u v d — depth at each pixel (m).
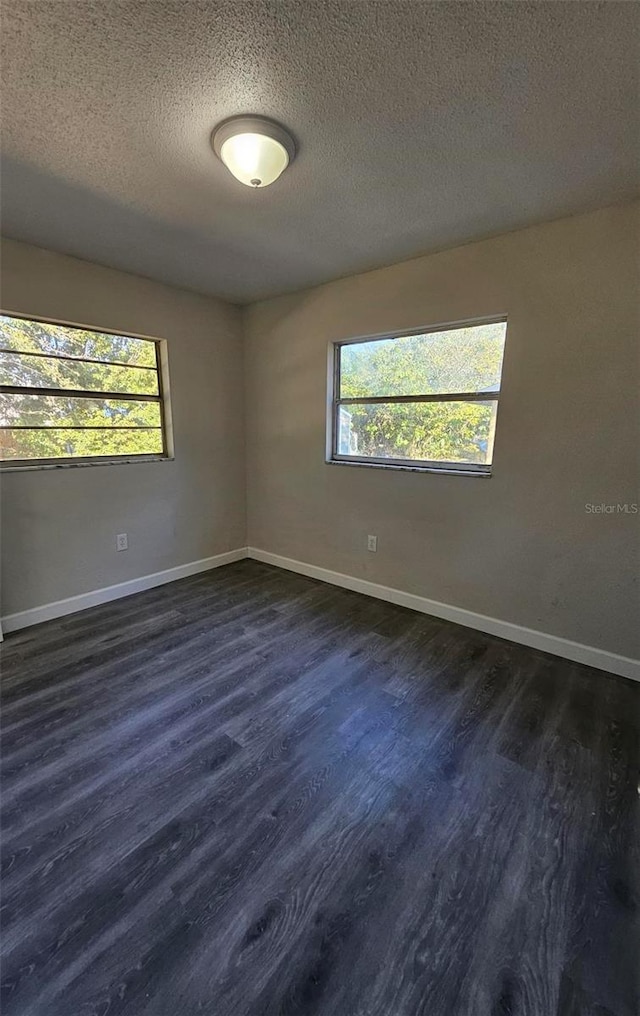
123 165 1.73
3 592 2.62
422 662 2.38
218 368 3.67
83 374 2.90
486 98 1.36
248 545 4.22
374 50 1.19
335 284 3.10
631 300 2.04
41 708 1.96
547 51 1.18
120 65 1.24
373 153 1.64
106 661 2.36
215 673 2.26
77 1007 0.96
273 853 1.32
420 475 2.89
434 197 1.96
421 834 1.39
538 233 2.23
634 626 2.22
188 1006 0.97
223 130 1.49
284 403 3.62
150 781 1.57
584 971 1.04
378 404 3.10
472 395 2.65
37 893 1.19
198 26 1.12
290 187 1.88
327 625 2.81
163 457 3.41
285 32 1.14
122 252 2.61
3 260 2.42
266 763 1.67
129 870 1.26
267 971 1.03
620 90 1.31
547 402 2.32
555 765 1.68
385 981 1.02
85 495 2.95
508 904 1.19
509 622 2.62
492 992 1.00
